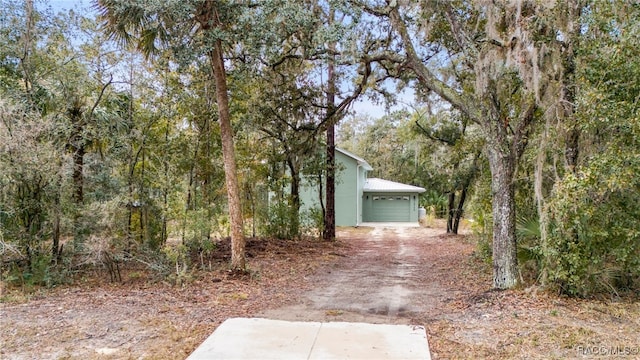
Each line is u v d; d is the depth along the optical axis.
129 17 6.65
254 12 6.44
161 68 8.75
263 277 7.96
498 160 6.65
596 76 5.55
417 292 7.05
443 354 4.13
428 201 28.42
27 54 7.61
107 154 8.54
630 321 5.14
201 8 6.68
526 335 4.59
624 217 5.81
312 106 11.52
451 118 13.17
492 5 6.20
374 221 25.14
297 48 8.40
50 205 7.08
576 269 5.96
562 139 6.05
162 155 9.40
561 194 5.57
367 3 7.04
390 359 3.91
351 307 6.04
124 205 7.96
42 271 6.94
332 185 14.64
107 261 7.22
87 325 4.85
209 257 9.35
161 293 6.46
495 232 6.75
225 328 4.80
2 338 4.41
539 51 5.95
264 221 13.42
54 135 7.23
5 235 6.76
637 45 5.12
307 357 3.96
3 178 6.45
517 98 7.11
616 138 5.53
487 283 7.44
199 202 9.67
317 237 14.97
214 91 9.52
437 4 6.58
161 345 4.30
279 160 12.87
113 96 8.62
